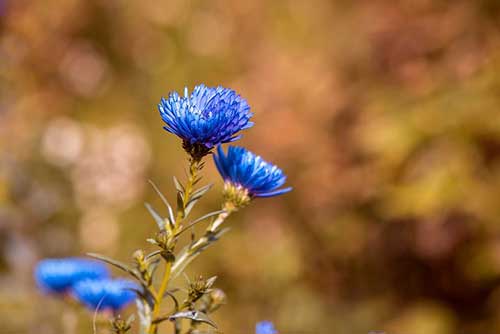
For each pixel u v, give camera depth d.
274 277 5.34
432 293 5.08
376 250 5.21
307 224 5.48
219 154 1.47
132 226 6.16
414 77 4.86
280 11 6.94
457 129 4.60
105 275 2.21
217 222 1.45
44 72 7.10
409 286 5.16
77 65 7.46
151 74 7.66
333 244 5.29
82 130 6.33
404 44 5.02
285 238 5.48
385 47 5.11
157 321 1.38
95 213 5.92
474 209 4.52
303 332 5.04
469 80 4.72
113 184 6.23
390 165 4.76
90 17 7.64
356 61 5.32
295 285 5.35
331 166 5.16
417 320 4.89
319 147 5.24
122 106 7.50
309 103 5.43
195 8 7.73
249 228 5.68
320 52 5.88
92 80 7.54
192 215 5.84
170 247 1.36
